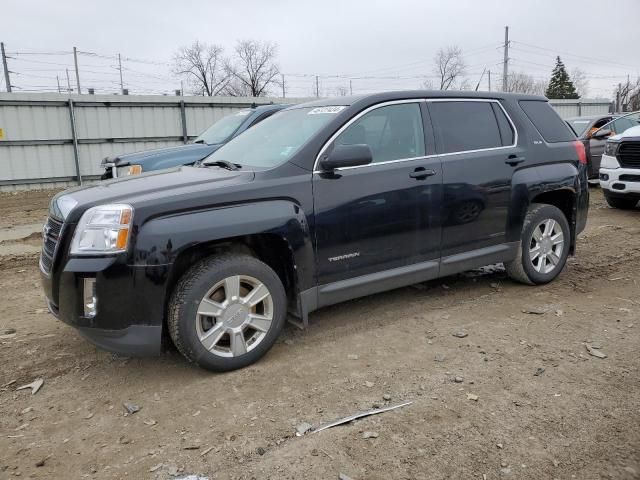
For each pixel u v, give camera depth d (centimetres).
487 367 359
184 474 258
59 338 430
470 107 480
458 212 454
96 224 321
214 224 339
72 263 320
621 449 270
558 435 282
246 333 372
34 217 1152
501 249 490
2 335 438
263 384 344
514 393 325
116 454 277
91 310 322
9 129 1623
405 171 422
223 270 346
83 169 1759
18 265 685
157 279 324
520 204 492
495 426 291
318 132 394
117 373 367
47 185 1711
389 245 419
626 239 738
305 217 375
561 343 396
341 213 391
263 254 393
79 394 340
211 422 302
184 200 334
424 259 443
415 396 324
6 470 265
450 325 435
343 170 395
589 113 3150
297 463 263
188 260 359
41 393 342
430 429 289
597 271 583
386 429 289
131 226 319
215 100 1973
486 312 462
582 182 544
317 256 385
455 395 324
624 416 299
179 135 1928
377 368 362
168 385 348
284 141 416
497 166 476
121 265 317
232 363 358
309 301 387
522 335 411
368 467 259
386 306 483
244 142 470
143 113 1844
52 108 1683
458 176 451
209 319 354
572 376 345
